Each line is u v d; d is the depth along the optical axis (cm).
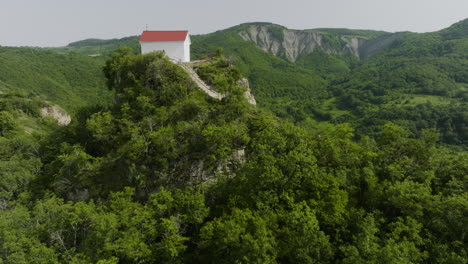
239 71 6134
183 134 4175
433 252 2617
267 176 2917
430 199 2912
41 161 5372
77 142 5219
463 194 2834
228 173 3838
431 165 3659
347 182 3488
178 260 2714
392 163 3741
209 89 5428
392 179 3478
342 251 2648
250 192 3088
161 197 3017
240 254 2375
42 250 2411
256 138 4134
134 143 3906
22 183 4597
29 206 3994
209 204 3569
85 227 2902
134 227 2577
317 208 2947
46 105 12925
